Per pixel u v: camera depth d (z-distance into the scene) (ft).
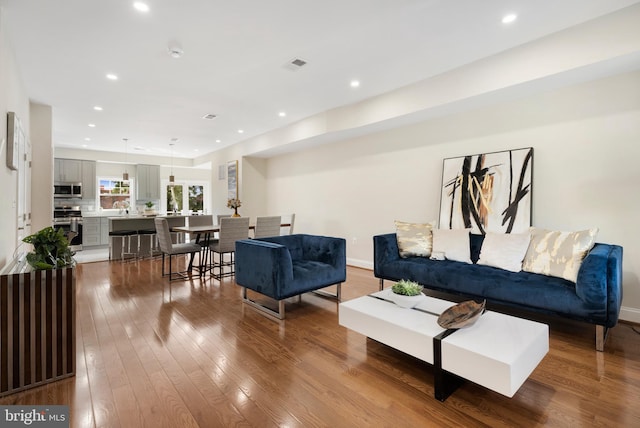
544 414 5.34
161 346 7.91
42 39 9.27
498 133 11.98
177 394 5.90
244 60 10.77
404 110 13.30
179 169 33.09
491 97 11.28
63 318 6.41
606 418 5.23
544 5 7.92
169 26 8.70
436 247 11.97
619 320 9.43
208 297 12.13
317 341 8.24
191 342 8.15
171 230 18.20
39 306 6.19
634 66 8.86
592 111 9.86
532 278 8.89
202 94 14.02
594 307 7.46
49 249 6.68
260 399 5.76
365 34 9.21
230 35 9.20
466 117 12.92
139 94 13.94
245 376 6.53
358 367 6.93
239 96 14.30
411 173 15.05
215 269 17.19
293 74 11.96
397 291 7.58
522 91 10.73
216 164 28.22
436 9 8.05
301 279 10.21
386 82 12.82
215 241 17.48
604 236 9.70
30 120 14.97
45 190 15.39
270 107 15.99
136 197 30.07
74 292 6.52
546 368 6.83
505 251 10.14
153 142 24.47
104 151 28.30
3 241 7.87
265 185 25.41
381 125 15.11
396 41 9.61
